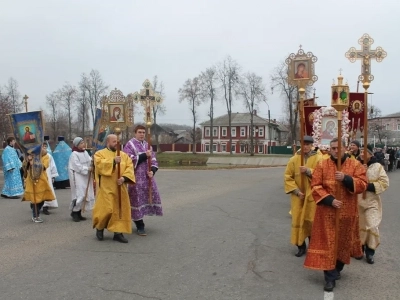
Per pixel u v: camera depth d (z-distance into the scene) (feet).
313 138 22.97
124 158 24.75
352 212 17.04
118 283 17.57
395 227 30.40
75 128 238.07
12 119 30.45
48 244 24.08
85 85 207.31
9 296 16.08
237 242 24.80
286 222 31.32
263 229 28.66
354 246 18.28
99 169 24.23
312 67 21.86
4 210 36.40
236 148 280.92
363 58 23.52
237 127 282.36
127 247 23.43
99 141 34.83
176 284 17.51
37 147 30.71
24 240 25.07
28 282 17.63
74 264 20.17
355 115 28.25
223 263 20.54
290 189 21.48
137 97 27.02
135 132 26.73
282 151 248.52
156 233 27.07
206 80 226.79
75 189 30.89
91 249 22.98
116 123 25.73
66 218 32.37
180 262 20.63
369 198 21.02
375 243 20.81
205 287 17.19
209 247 23.54
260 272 19.22
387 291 16.92
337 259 17.07
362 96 28.04
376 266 20.40
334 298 16.06
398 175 89.40
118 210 24.49
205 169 100.83
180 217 32.94
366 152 21.38
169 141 346.54
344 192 16.97
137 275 18.61
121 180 23.97
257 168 110.22
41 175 31.04
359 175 17.02
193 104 231.71
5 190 45.06
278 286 17.37
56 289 16.84
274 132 291.99
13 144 45.47
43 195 31.12
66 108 222.89
